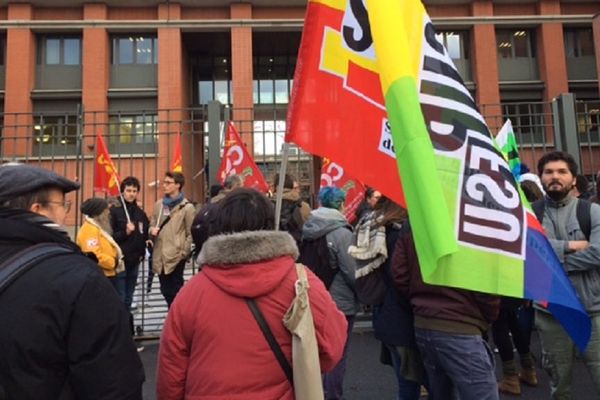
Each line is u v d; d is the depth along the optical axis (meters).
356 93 2.44
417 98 2.09
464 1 23.69
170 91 22.12
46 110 22.00
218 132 7.24
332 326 1.93
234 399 1.73
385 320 3.33
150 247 7.52
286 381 1.79
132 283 6.48
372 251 3.37
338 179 7.38
